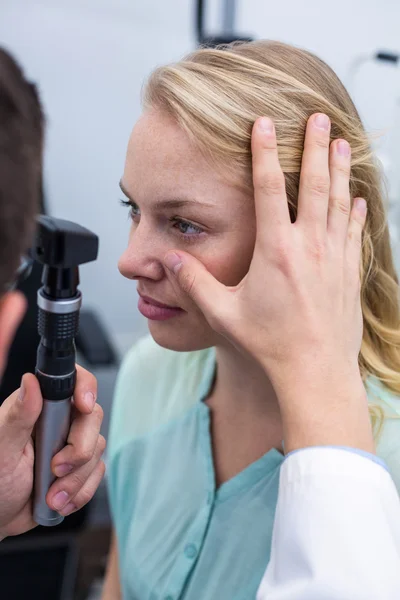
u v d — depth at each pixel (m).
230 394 0.65
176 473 0.69
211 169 0.50
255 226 0.52
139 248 0.55
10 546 1.08
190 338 0.58
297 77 0.54
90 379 0.53
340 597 0.43
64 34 1.86
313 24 1.94
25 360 1.16
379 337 0.64
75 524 1.14
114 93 1.97
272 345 0.48
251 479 0.62
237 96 0.50
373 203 0.60
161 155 0.51
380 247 0.64
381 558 0.44
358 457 0.46
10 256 0.32
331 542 0.44
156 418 0.74
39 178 0.36
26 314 1.14
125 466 0.75
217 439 0.67
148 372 0.77
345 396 0.48
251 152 0.50
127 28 1.91
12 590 1.09
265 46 0.56
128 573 0.70
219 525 0.62
